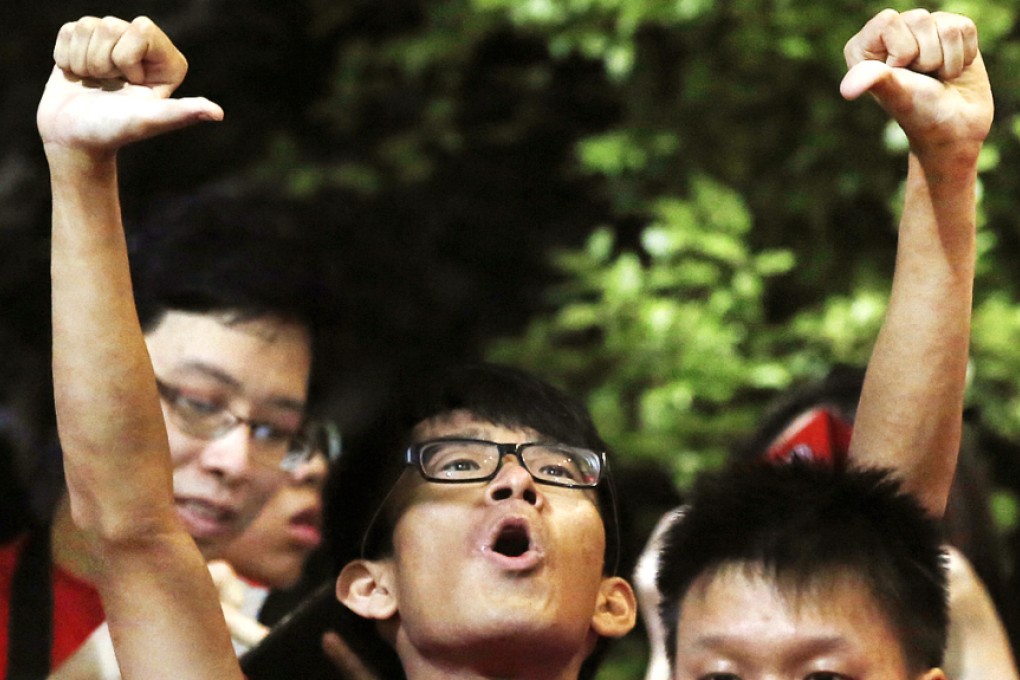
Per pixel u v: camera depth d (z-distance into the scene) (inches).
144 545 178.2
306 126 546.0
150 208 508.7
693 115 438.3
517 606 184.4
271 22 546.9
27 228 503.5
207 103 165.2
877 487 182.5
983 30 399.2
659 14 418.3
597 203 537.0
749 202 436.5
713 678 174.4
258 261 245.1
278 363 244.4
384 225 529.3
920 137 181.3
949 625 201.8
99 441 175.3
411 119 528.4
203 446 241.1
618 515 210.2
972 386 400.5
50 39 534.6
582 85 529.0
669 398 402.0
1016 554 396.2
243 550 245.3
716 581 177.6
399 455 199.5
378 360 504.4
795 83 425.7
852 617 172.6
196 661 178.9
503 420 200.4
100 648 213.8
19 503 246.1
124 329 175.0
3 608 236.8
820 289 437.1
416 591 189.9
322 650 204.8
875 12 409.1
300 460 248.2
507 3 439.2
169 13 543.5
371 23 545.6
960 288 190.2
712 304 413.7
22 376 445.7
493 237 546.0
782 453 243.1
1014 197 417.1
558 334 464.8
